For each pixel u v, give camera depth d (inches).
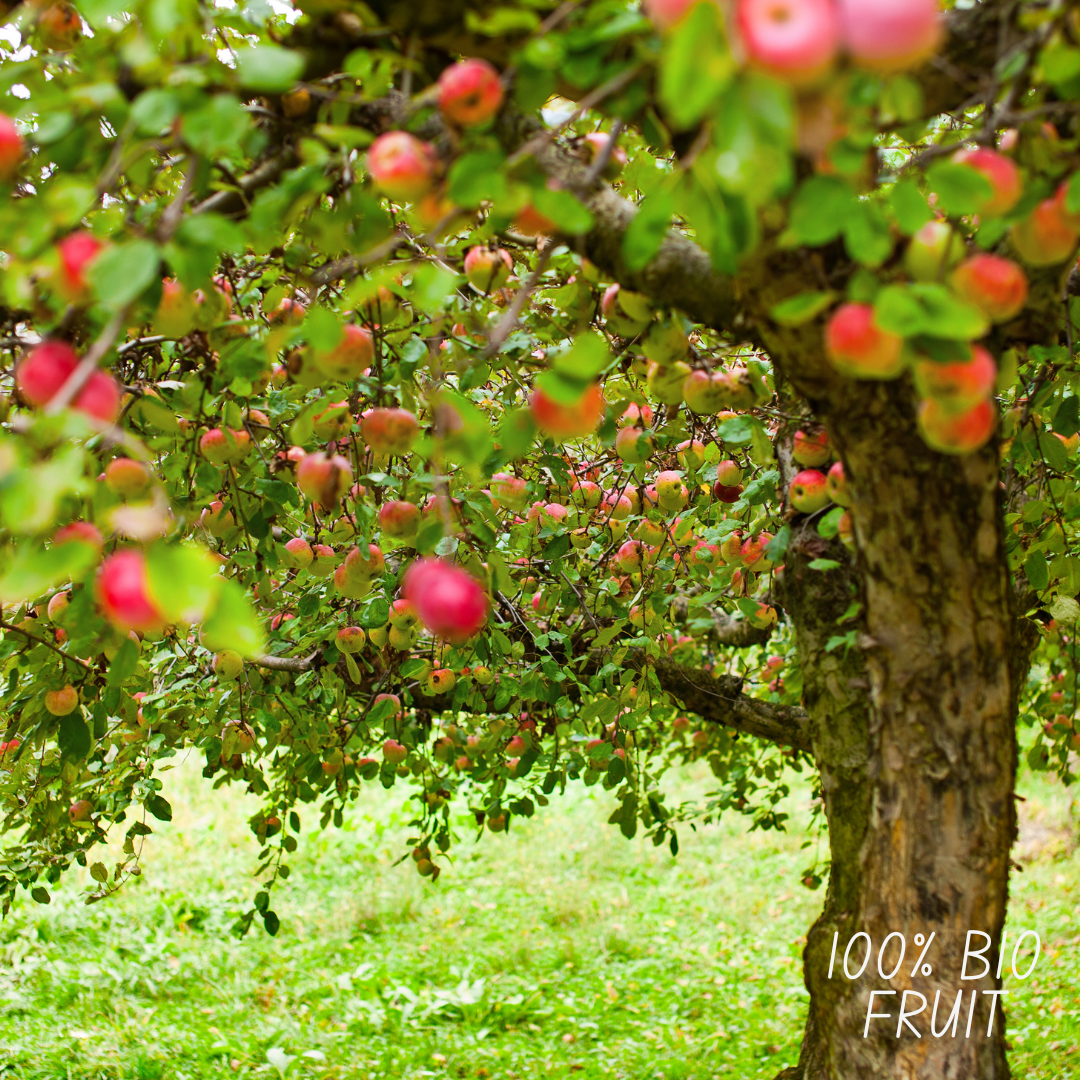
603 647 124.0
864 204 43.3
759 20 31.6
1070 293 80.2
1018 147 50.8
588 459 132.4
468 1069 194.7
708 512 114.5
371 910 291.6
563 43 46.9
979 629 62.6
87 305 49.9
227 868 329.7
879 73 34.8
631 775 126.9
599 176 60.9
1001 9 51.2
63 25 67.1
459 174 45.1
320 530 107.7
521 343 84.8
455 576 52.9
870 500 60.5
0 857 139.7
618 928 283.1
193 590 34.3
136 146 51.4
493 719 140.7
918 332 39.4
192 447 79.4
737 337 64.8
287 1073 188.9
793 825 374.0
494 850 357.4
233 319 79.0
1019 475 116.6
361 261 53.2
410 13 54.9
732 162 35.1
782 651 201.5
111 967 242.8
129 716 104.1
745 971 251.3
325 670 120.6
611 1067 194.2
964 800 65.4
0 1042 198.5
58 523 67.7
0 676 113.0
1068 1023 198.8
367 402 89.4
